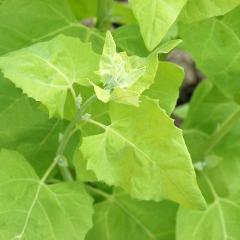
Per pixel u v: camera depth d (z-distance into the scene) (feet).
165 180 0.92
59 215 1.00
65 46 0.97
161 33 0.90
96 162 0.93
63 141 1.02
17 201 0.98
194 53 1.13
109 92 0.88
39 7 1.15
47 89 0.93
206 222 1.21
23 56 0.93
